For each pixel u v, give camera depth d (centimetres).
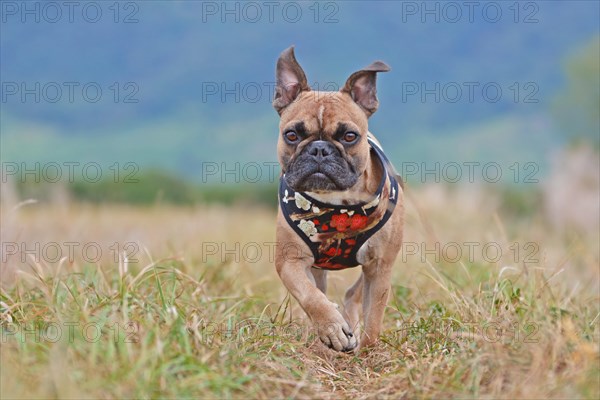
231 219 1753
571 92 3828
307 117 695
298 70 739
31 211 1752
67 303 648
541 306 666
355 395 604
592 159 1928
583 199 1762
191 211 1998
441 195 1648
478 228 1437
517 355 571
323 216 691
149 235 1338
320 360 671
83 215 1576
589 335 604
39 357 540
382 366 676
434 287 893
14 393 487
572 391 514
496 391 534
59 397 485
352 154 691
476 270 961
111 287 771
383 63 731
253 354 611
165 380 519
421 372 590
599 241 1435
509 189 2286
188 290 776
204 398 514
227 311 737
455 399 533
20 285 763
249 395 543
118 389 499
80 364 526
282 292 987
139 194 2398
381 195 695
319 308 666
